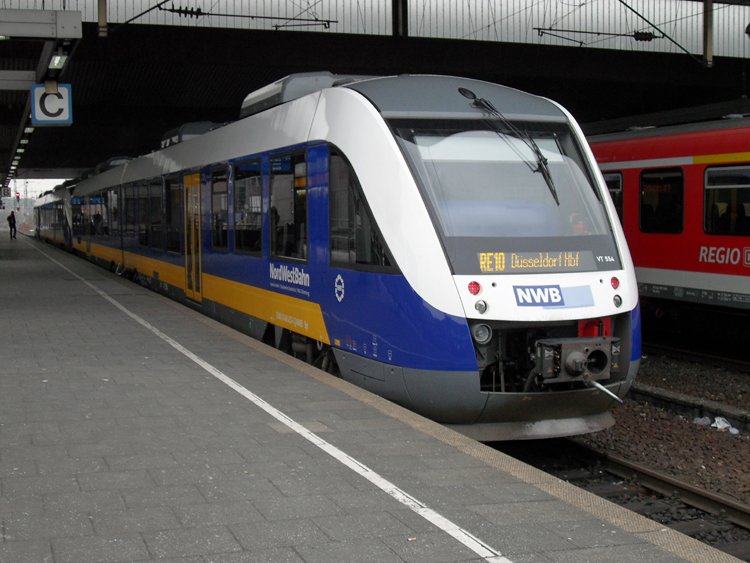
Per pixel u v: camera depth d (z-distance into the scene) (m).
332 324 8.33
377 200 7.48
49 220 44.91
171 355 9.15
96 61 21.17
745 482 7.11
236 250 11.25
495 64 23.27
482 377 7.23
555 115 8.23
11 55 22.16
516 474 5.30
